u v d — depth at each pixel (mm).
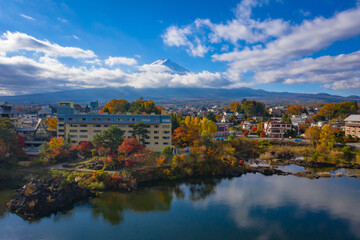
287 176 101438
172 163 99562
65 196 72312
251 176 101688
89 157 104562
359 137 153125
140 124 112500
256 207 72250
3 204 70438
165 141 120438
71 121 119938
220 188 87562
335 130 161125
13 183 83188
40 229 58969
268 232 59031
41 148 102500
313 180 96438
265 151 139250
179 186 89188
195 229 60156
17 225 60406
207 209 70938
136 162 95312
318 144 144250
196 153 104812
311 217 66250
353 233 58719
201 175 101062
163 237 56594
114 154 97500
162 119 120062
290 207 72188
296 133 176000
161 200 76750
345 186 89375
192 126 150750
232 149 128625
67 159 101750
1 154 88875
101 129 120938
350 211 69562
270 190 85688
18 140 104500
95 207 71062
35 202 66062
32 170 89688
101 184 82562
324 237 57125
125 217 65812
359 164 115125
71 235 56844
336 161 118812
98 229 59562
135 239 55812
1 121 110312
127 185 84438
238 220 64562
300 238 56688
